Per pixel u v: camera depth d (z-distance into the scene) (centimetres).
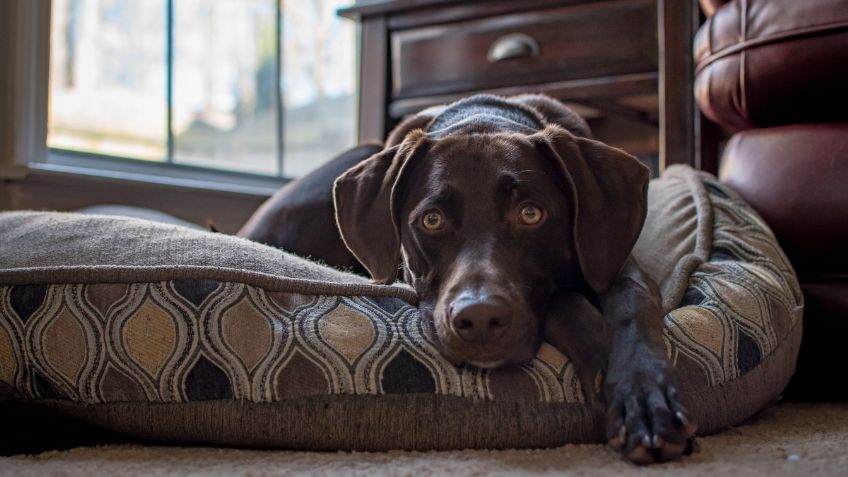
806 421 178
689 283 180
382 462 134
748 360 163
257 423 144
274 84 376
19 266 158
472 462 130
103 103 313
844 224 211
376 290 160
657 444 124
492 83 305
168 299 148
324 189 245
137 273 150
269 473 124
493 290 143
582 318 151
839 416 188
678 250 202
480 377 143
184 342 146
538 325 154
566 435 143
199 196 324
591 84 287
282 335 146
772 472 119
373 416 142
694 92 266
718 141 276
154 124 330
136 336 147
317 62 395
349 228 176
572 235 166
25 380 153
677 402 129
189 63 342
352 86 415
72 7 301
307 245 243
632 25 281
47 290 152
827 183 213
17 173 270
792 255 219
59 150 296
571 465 128
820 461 127
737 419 163
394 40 326
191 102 343
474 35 309
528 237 158
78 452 144
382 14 326
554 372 147
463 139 169
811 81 216
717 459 130
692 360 154
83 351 149
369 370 143
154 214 259
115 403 149
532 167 162
